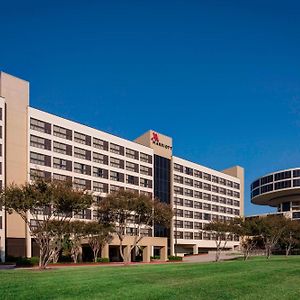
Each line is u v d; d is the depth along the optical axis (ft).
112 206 229.45
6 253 252.01
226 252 437.99
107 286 75.36
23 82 278.67
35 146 277.64
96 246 252.42
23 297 59.67
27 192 157.58
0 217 248.93
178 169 424.05
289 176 502.38
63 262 238.07
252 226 289.12
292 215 509.35
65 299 57.93
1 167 252.21
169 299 59.88
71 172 299.79
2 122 256.32
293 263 185.47
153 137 396.78
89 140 319.27
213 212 471.21
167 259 310.65
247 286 80.69
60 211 162.50
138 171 365.40
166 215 238.68
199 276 104.63
